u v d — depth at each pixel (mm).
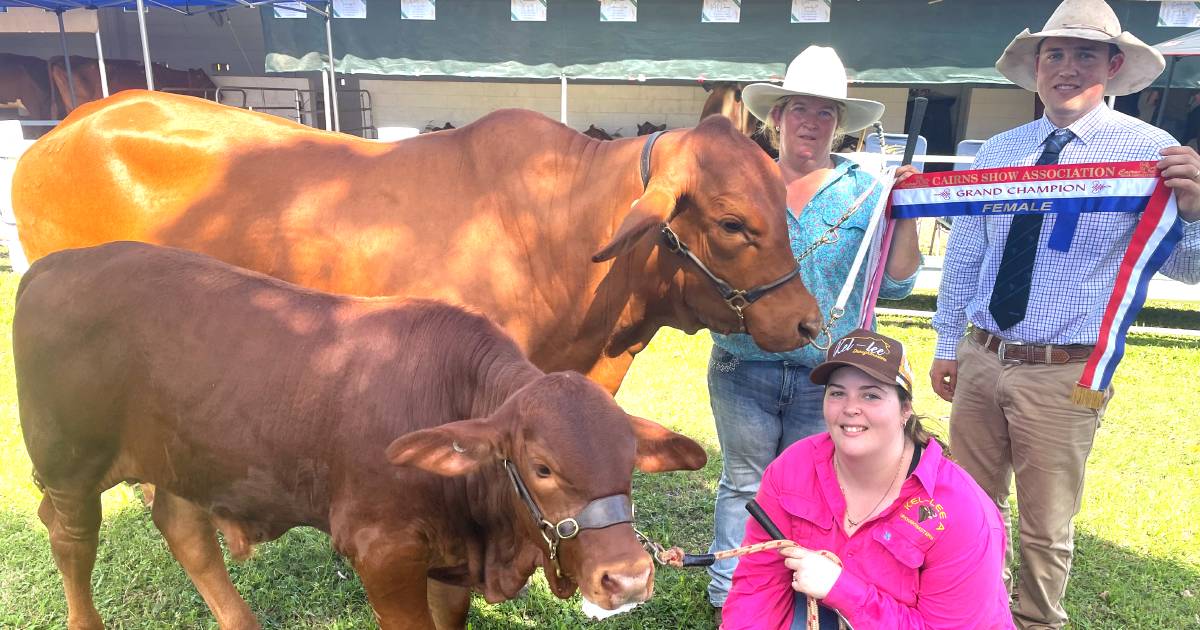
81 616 3500
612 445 2260
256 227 3797
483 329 2830
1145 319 10930
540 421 2268
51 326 3121
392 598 2803
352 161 3869
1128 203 3053
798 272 3420
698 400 6941
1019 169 3168
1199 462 6090
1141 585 4387
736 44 10727
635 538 2258
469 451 2326
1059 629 3770
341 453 2752
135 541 4414
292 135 4047
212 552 3523
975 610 2418
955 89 15781
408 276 3656
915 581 2441
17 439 5445
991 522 2449
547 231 3689
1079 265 3271
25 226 4512
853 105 3609
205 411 2904
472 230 3693
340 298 3035
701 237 3455
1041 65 3398
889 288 3609
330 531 2938
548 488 2268
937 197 3273
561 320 3779
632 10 10789
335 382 2783
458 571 2939
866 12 10406
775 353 3559
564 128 3822
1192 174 2928
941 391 3906
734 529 3883
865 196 3506
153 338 2979
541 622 3904
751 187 3318
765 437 3787
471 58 11195
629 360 3975
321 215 3742
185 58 19562
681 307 3676
